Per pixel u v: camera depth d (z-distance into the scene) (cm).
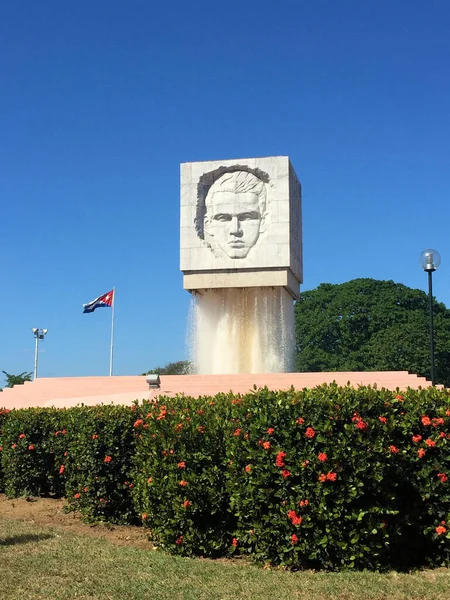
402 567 888
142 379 2561
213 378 2409
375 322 5347
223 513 971
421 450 889
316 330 5409
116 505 1194
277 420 891
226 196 2967
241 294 3019
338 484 861
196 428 988
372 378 2273
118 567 874
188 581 808
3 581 810
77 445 1244
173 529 976
